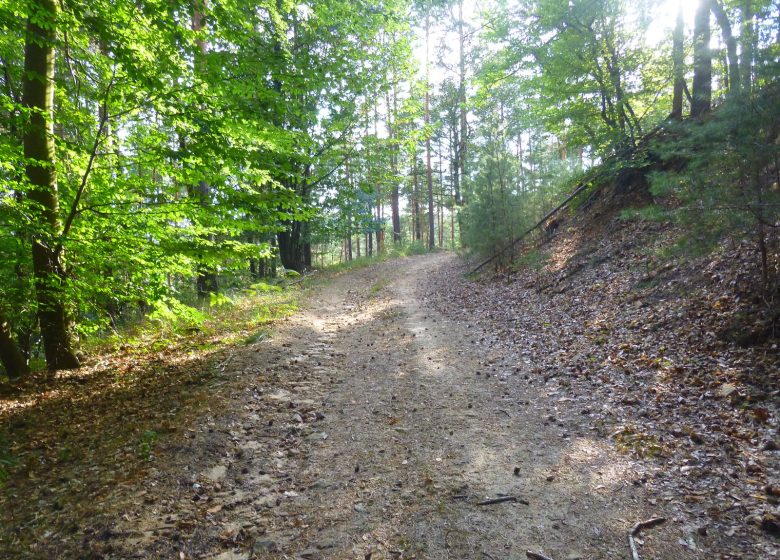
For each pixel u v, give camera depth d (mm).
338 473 4379
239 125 6977
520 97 17906
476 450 4645
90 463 4574
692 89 11773
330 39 13727
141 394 6590
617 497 3650
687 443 4324
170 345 9750
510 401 5941
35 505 3881
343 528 3510
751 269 6957
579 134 14984
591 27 12789
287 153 8930
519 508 3605
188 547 3320
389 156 16141
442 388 6598
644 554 3000
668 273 8930
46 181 6941
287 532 3492
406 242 38875
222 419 5555
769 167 5367
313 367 7852
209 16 6691
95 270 7668
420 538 3330
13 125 6875
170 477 4262
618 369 6465
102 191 7277
